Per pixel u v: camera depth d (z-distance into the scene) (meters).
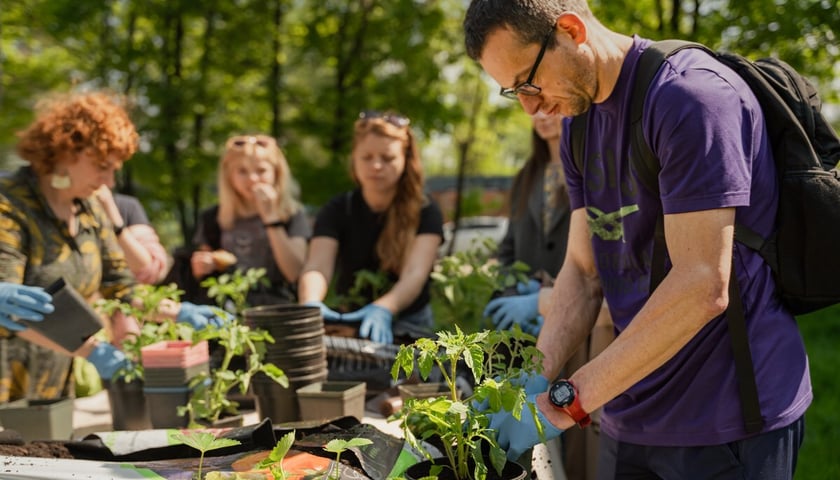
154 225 9.67
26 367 2.58
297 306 2.39
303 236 3.87
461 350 1.55
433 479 1.42
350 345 2.58
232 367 2.58
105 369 2.37
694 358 1.79
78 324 2.27
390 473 1.63
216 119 9.70
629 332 1.66
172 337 2.43
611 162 1.88
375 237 3.47
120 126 2.59
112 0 9.06
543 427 1.72
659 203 1.78
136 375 2.33
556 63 1.71
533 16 1.67
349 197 3.52
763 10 6.79
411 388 2.28
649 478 1.98
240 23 9.36
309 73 9.95
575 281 2.18
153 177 8.77
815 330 8.24
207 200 10.41
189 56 9.94
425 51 9.24
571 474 3.01
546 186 3.37
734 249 1.72
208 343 2.69
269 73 9.66
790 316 1.82
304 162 9.21
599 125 1.90
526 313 2.89
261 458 1.65
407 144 3.41
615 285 1.99
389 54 9.18
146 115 8.90
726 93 1.62
